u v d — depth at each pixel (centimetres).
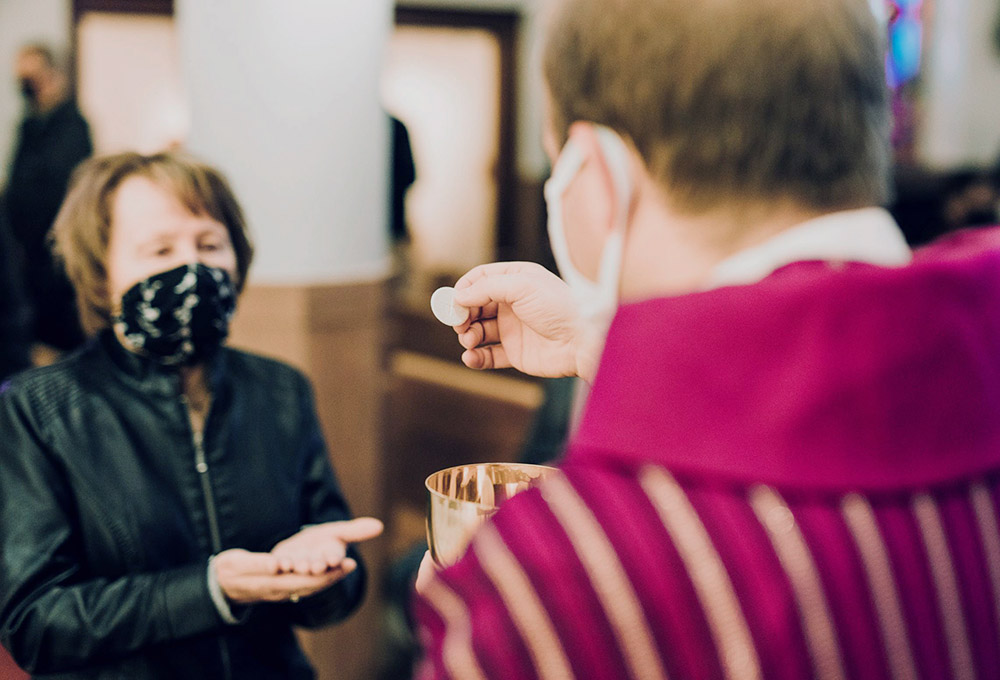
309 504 137
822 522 50
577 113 58
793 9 53
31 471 117
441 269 716
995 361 56
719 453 50
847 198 55
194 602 109
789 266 54
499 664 50
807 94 53
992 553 54
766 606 49
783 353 50
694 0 54
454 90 819
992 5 650
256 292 262
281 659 129
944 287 53
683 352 51
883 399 50
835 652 49
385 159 288
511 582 51
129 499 119
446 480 84
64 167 468
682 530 50
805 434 50
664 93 54
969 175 420
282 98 260
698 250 56
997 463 55
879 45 56
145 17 753
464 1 791
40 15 720
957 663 52
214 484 126
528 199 814
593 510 51
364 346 277
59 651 110
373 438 284
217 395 129
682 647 49
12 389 122
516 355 92
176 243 128
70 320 422
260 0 255
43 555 114
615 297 59
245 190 262
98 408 122
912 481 52
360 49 268
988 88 657
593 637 49
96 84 755
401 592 247
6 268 311
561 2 60
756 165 54
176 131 732
